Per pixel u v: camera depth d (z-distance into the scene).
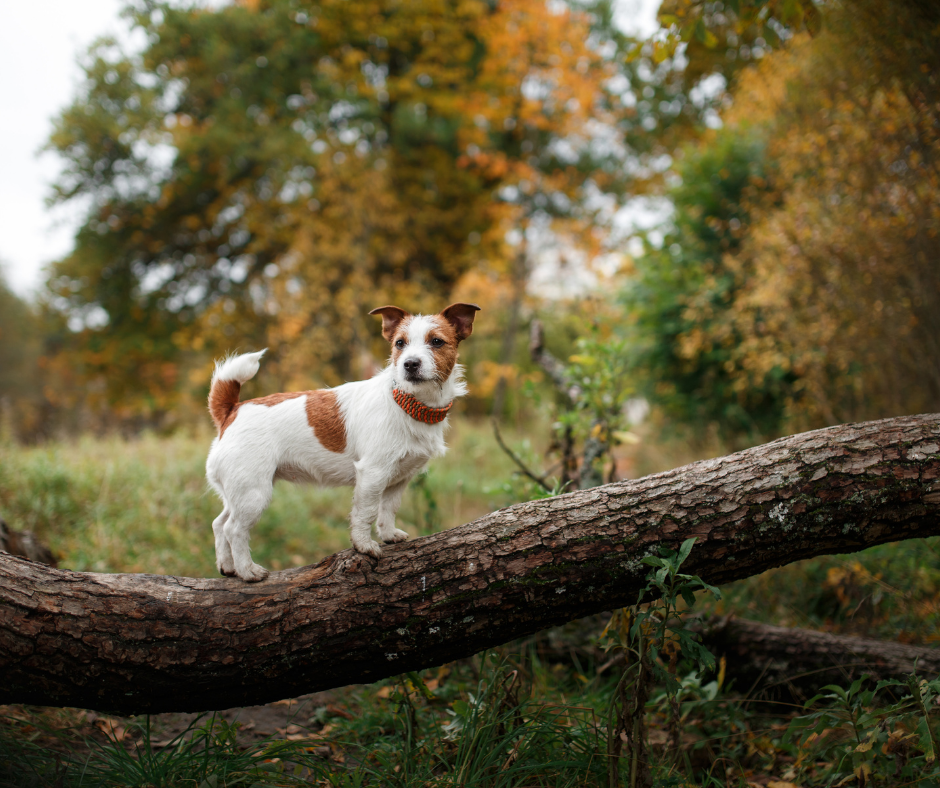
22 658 2.23
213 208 14.80
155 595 2.41
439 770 2.74
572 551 2.44
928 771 2.39
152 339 15.34
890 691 3.10
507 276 14.09
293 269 12.58
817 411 6.11
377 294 12.99
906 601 3.89
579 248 13.11
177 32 13.81
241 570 2.62
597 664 3.68
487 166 15.01
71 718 3.00
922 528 2.42
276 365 11.89
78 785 2.39
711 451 7.92
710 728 3.18
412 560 2.53
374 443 2.74
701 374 8.14
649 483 2.58
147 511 5.49
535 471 4.46
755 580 4.50
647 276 8.31
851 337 5.17
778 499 2.41
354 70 14.62
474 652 2.56
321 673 2.45
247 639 2.38
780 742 2.92
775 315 5.98
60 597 2.31
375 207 13.42
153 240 15.20
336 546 5.66
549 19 11.81
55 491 5.47
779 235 5.59
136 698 2.36
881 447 2.46
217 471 2.79
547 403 5.30
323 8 14.77
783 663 3.43
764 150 7.04
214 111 13.91
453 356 2.99
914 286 4.69
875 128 4.56
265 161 13.34
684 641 2.30
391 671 2.53
